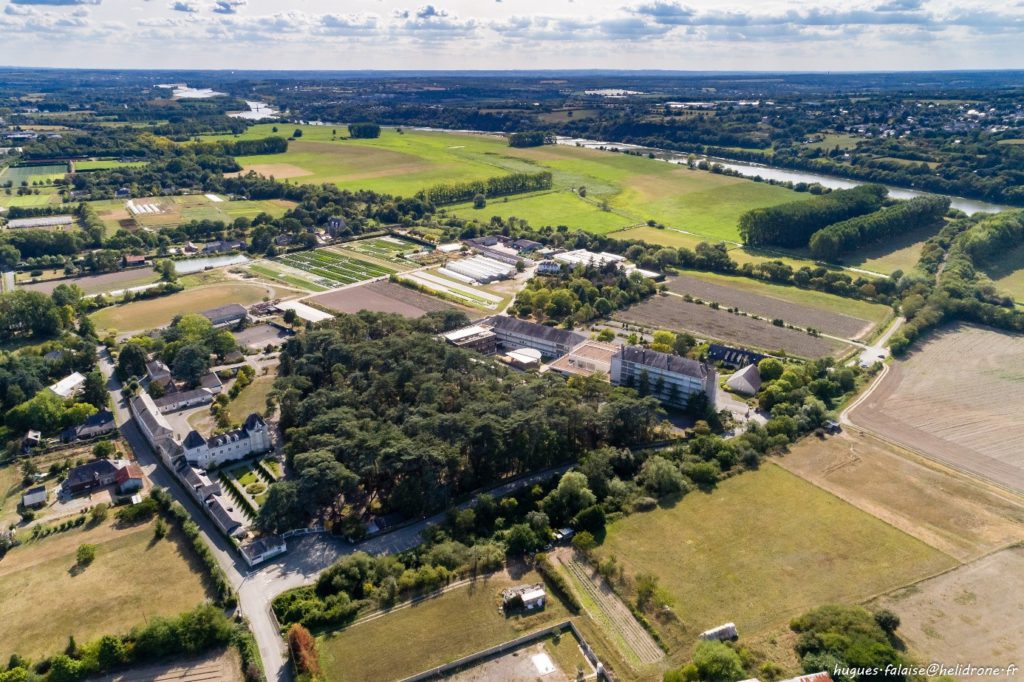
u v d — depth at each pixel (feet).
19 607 541.34
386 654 491.72
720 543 604.49
